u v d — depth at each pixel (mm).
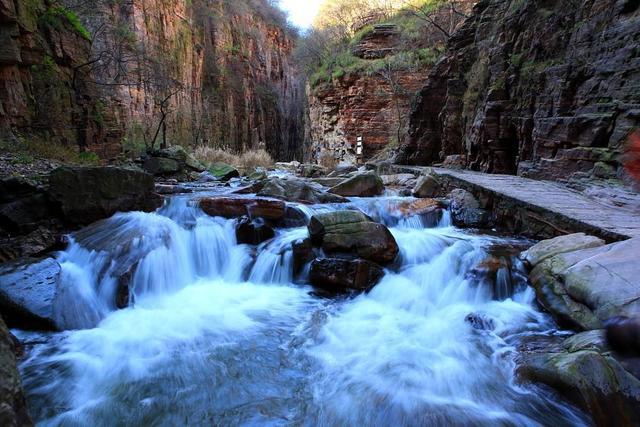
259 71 57000
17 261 5344
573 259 5066
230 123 47062
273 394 3789
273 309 5645
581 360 3338
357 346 4656
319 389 3855
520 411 3443
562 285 4859
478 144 13180
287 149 59219
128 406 3592
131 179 7422
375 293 6004
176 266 6449
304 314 5496
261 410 3564
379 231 6672
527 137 11062
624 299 3986
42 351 4371
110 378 3975
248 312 5539
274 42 63844
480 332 4828
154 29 32875
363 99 29406
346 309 5652
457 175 11008
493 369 4055
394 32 30484
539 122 10273
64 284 5207
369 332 4980
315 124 35500
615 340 3402
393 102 28078
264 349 4574
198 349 4555
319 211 8438
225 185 12906
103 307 5395
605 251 4902
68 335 4711
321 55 37250
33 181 7023
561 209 6770
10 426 2117
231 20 51344
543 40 11023
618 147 7844
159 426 3355
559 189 8609
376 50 30578
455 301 5762
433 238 7285
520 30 12281
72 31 13453
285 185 9781
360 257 6469
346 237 6574
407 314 5500
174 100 34719
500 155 12336
